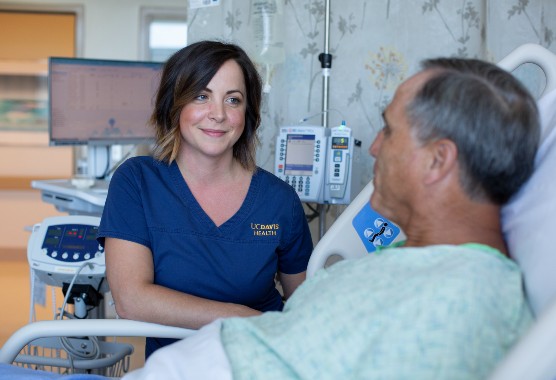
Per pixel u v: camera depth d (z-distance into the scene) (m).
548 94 1.30
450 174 0.98
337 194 2.39
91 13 6.31
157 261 1.69
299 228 1.81
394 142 1.02
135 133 3.15
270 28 2.58
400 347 0.88
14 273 5.77
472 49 2.72
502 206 1.05
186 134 1.69
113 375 2.41
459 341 0.86
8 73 6.38
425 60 1.08
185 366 1.03
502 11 2.55
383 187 1.06
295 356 0.96
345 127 2.41
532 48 1.49
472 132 0.96
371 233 1.54
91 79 3.04
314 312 0.99
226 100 1.69
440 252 0.98
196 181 1.74
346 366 0.92
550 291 0.95
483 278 0.91
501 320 0.90
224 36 2.58
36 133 6.46
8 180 6.44
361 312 0.95
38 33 6.35
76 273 2.06
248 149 1.79
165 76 1.73
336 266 1.13
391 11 2.76
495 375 0.72
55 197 2.74
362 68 2.79
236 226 1.73
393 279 0.96
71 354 2.05
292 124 2.82
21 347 1.42
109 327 1.48
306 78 2.81
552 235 1.00
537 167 1.10
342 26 2.79
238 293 1.71
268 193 1.78
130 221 1.67
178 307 1.56
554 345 0.70
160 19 6.36
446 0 2.72
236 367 1.01
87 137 3.06
